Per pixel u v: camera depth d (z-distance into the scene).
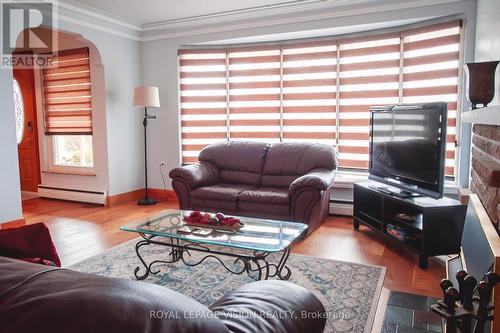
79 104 5.19
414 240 3.04
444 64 3.84
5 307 0.51
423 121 3.06
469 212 2.15
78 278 0.60
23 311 0.51
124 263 2.98
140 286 0.63
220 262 2.94
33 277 0.58
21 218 3.88
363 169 4.55
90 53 4.93
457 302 1.34
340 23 4.20
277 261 3.02
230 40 4.91
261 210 3.75
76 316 0.51
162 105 5.42
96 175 5.14
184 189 4.11
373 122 3.88
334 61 4.59
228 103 5.20
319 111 4.73
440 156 2.85
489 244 1.36
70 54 5.13
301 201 3.55
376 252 3.26
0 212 3.70
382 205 3.41
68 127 5.32
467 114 2.22
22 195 5.71
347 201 4.51
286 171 4.25
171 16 4.81
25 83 5.54
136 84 5.40
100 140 5.05
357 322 2.10
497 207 1.59
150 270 2.82
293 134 4.91
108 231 3.88
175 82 5.30
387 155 3.62
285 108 4.92
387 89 4.30
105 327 0.51
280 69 4.90
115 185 5.15
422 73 4.01
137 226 2.68
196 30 5.02
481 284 1.19
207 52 5.19
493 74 2.10
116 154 5.14
